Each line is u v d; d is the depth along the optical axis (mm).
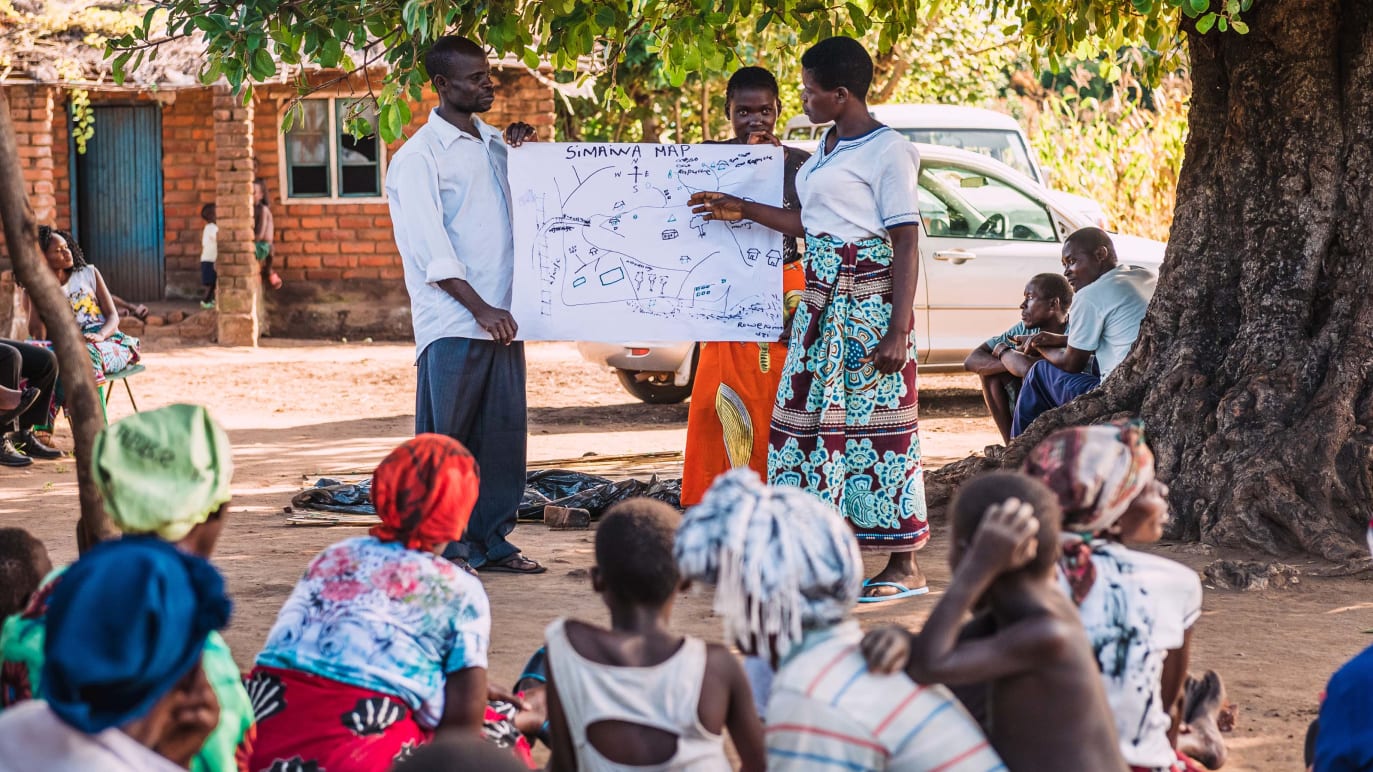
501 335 5875
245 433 11172
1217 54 7297
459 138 5953
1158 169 17297
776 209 5957
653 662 2781
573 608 5527
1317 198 6875
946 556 6500
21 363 9461
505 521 6180
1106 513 2877
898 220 5332
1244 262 7078
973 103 21766
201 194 19703
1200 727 3693
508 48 6547
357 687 3033
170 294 19891
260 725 3047
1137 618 2924
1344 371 6527
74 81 15688
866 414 5492
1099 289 7719
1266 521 6328
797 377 5547
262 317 18234
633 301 6129
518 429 6145
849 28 7520
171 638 2201
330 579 3127
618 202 6082
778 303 6156
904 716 2561
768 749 2650
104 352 9859
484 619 3195
